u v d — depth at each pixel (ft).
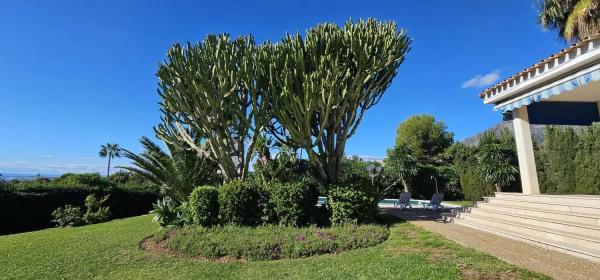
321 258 23.45
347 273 19.34
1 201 48.83
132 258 25.13
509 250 21.61
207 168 44.04
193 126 39.40
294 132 36.40
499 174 57.98
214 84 36.73
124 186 66.95
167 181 41.09
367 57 36.06
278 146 45.19
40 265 23.81
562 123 35.81
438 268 18.08
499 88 32.53
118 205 63.57
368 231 29.22
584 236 20.77
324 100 35.24
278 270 21.25
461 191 76.95
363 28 38.42
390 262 20.31
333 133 39.29
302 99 35.91
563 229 22.98
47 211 53.78
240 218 33.65
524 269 17.21
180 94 37.14
